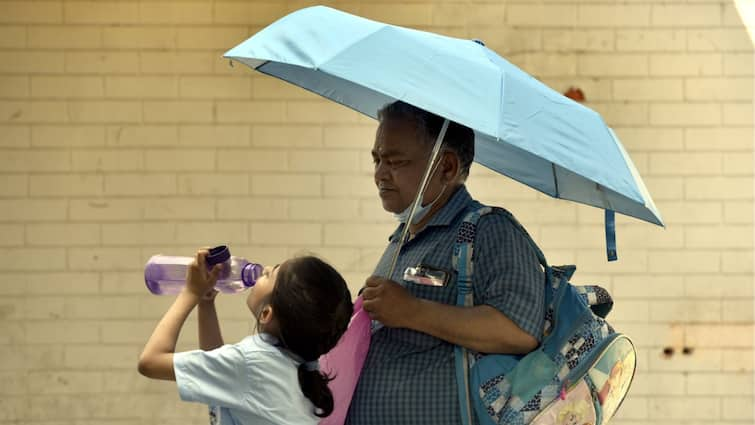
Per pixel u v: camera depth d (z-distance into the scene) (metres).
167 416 13.09
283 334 6.08
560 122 6.03
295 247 12.99
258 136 12.99
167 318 6.21
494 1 12.99
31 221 12.99
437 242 6.70
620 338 6.54
